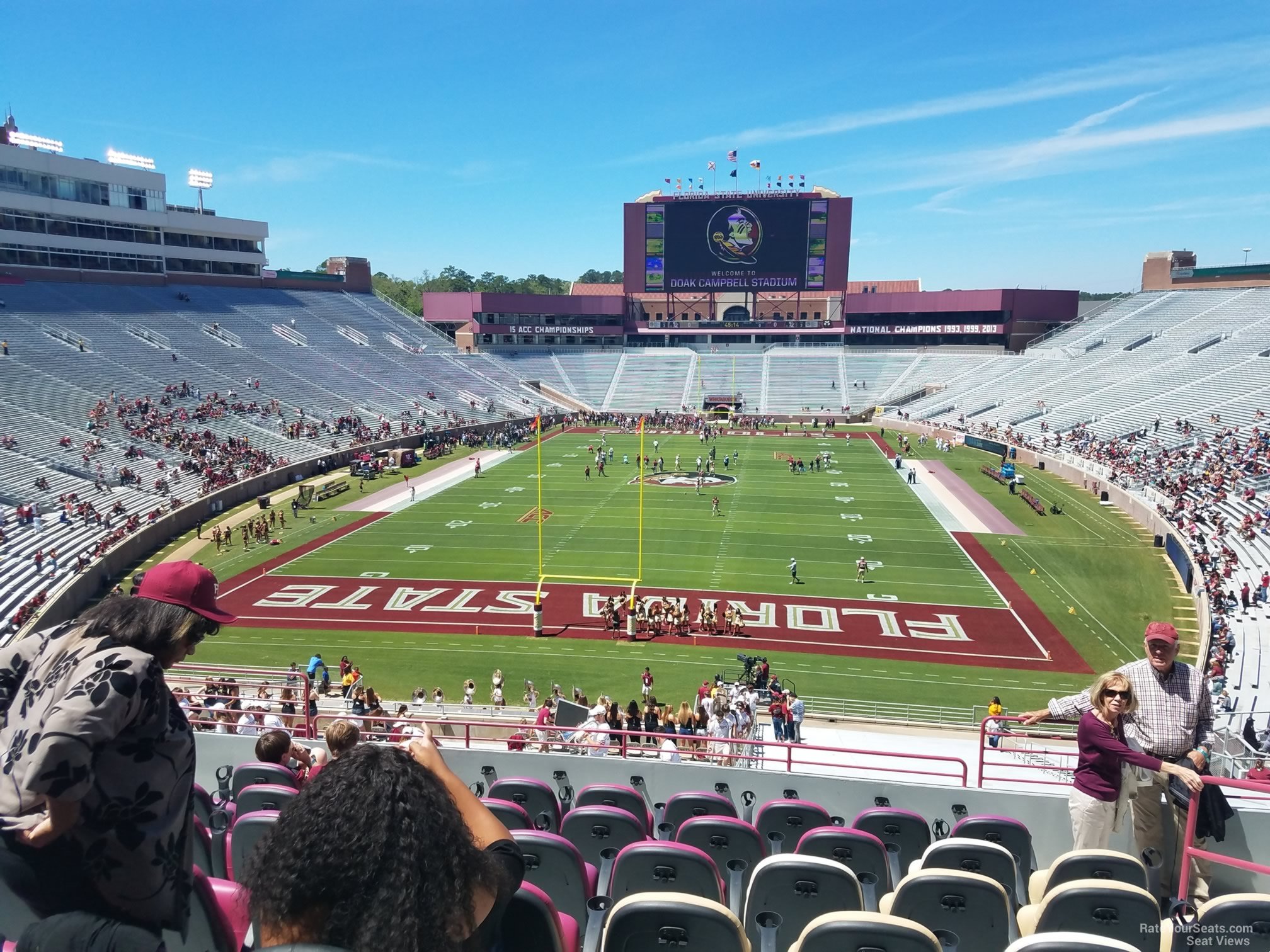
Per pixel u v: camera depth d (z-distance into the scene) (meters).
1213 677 20.78
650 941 3.88
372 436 62.91
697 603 31.39
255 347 70.69
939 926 4.64
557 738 13.59
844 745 12.74
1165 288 85.75
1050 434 61.59
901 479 55.06
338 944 1.77
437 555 37.28
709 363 98.31
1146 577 33.78
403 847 1.84
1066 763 12.18
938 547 38.56
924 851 6.70
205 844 4.61
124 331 61.25
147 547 37.06
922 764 11.81
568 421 86.88
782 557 37.06
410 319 98.81
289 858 1.83
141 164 71.75
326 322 84.75
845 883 4.73
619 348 102.56
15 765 2.31
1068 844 7.51
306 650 26.83
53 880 2.38
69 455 41.72
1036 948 3.48
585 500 48.97
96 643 2.52
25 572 29.62
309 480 53.28
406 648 27.16
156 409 51.53
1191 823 4.70
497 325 100.56
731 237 87.69
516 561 36.47
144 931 2.38
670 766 8.41
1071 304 90.62
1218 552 33.19
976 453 65.56
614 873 5.00
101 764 2.34
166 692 2.52
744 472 58.19
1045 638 27.77
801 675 24.97
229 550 37.75
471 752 8.79
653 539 40.06
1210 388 56.88
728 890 5.67
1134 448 52.12
